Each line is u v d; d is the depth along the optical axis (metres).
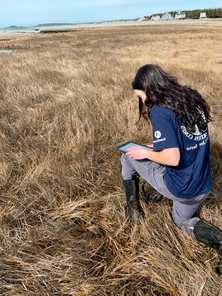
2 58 11.65
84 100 4.85
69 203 2.29
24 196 2.39
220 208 2.14
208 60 10.12
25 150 3.22
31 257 1.78
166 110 1.40
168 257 1.71
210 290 1.54
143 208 2.08
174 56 11.70
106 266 1.73
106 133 3.60
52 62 9.73
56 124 3.86
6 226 2.04
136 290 1.58
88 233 2.02
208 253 1.79
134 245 1.85
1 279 1.61
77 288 1.57
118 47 16.66
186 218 1.82
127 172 1.94
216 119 3.97
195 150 1.48
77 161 2.91
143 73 1.49
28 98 5.30
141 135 3.49
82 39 26.00
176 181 1.54
